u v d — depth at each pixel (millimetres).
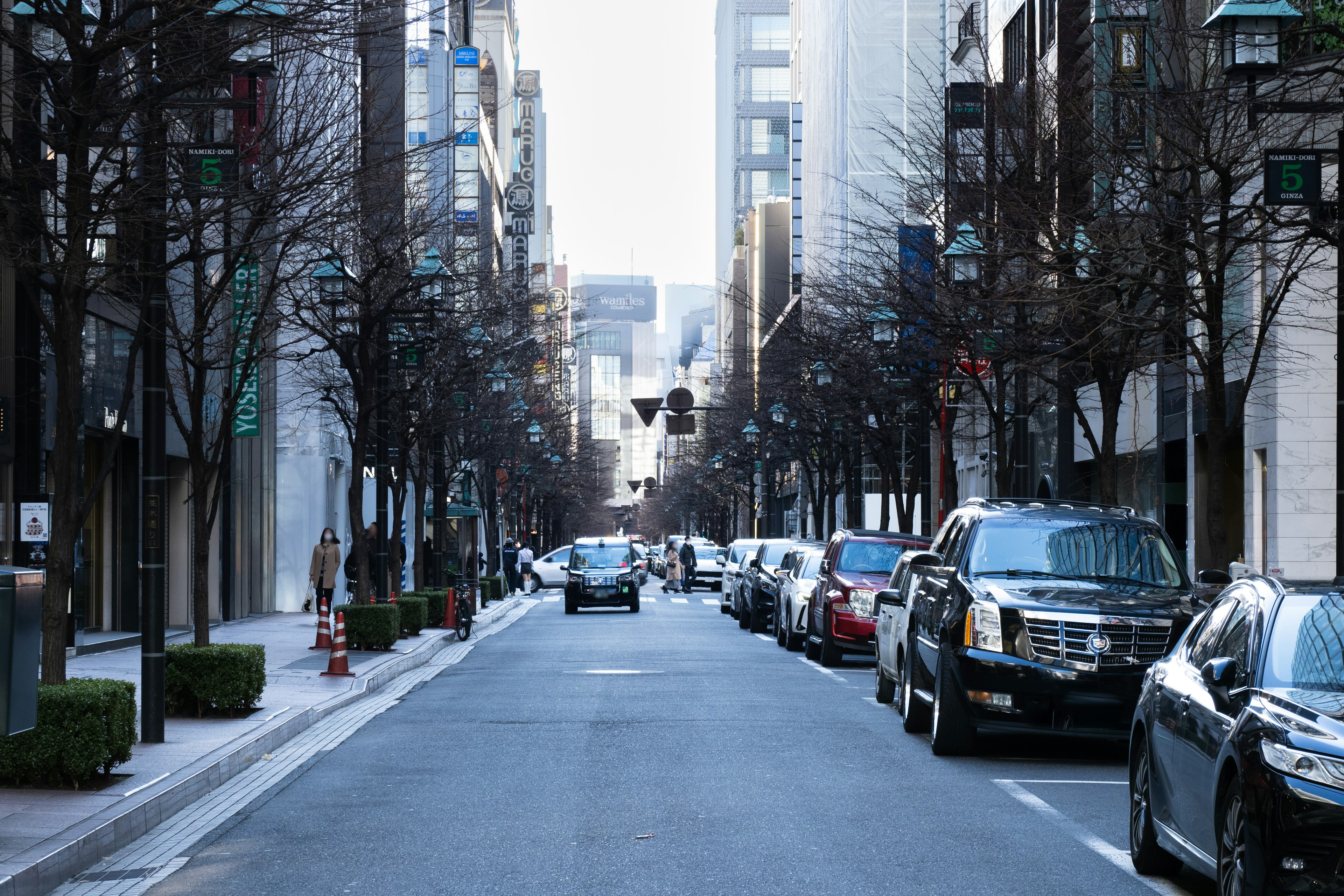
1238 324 29094
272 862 10094
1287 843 7020
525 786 13297
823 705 20312
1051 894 9055
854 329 39594
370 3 13992
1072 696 14539
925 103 36875
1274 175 16625
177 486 35625
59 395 13352
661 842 10672
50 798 11602
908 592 18750
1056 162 25078
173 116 15148
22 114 13711
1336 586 8758
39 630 10469
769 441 67938
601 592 52094
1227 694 8258
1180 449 37781
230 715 17500
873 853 10289
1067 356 25078
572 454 98000
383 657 27625
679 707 19969
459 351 37219
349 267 28859
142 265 14805
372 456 45812
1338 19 21453
